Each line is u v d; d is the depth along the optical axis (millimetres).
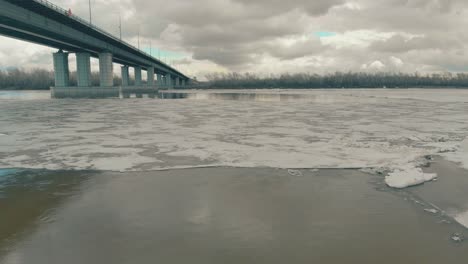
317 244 7168
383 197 10141
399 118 31547
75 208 9250
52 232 7781
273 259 6562
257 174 12680
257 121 29156
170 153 16312
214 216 8664
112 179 12086
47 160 14961
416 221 8367
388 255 6711
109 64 89062
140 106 48781
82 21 64500
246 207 9305
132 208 9227
